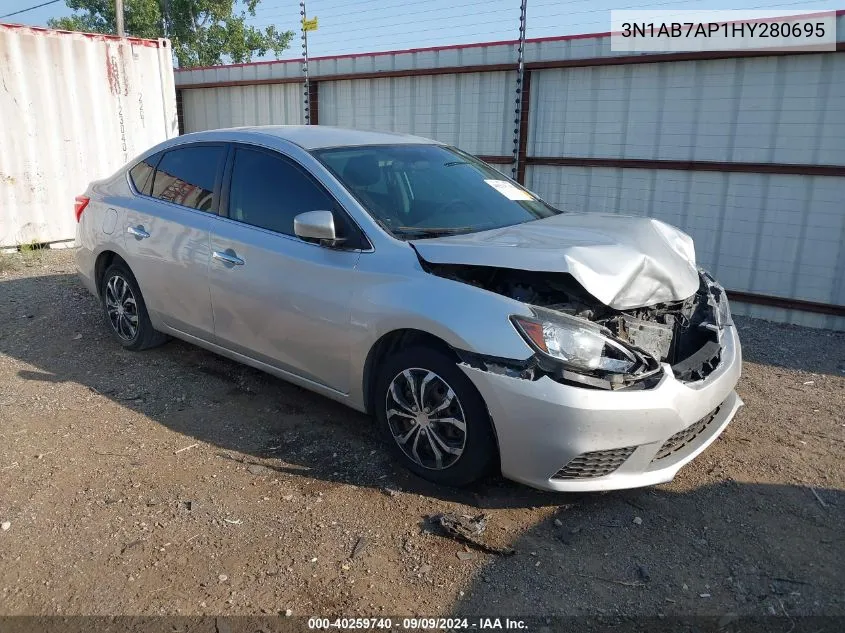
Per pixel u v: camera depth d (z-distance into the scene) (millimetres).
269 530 3111
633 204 7289
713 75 6566
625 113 7172
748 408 4465
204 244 4348
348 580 2799
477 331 3080
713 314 3723
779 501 3373
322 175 3877
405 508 3285
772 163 6387
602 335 3025
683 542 3055
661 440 3082
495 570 2867
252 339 4176
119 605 2656
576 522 3191
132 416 4219
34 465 3635
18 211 8984
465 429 3213
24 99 8812
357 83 9461
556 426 2949
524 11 7594
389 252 3496
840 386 4871
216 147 4566
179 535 3068
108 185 5406
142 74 10023
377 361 3633
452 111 8555
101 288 5441
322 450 3824
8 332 5746
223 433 4016
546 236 3572
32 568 2859
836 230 6168
